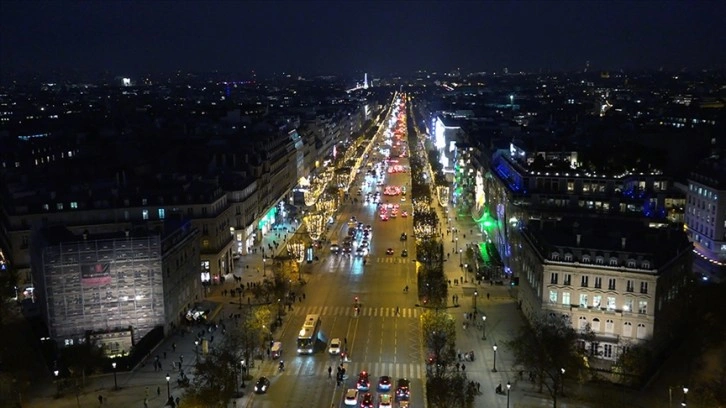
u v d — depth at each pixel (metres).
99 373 172.88
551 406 155.62
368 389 163.50
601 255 178.25
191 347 188.75
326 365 178.38
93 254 183.38
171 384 166.50
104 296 186.25
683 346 186.62
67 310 182.50
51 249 179.00
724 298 194.62
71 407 155.38
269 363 179.62
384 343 191.88
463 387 154.88
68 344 179.62
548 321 174.75
